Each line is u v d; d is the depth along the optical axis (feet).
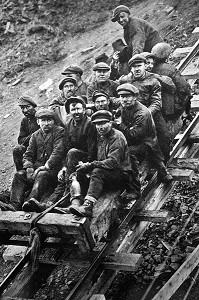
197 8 57.77
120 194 33.94
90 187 32.48
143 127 35.27
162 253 37.17
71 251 33.47
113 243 33.32
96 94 36.32
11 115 55.26
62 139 36.09
